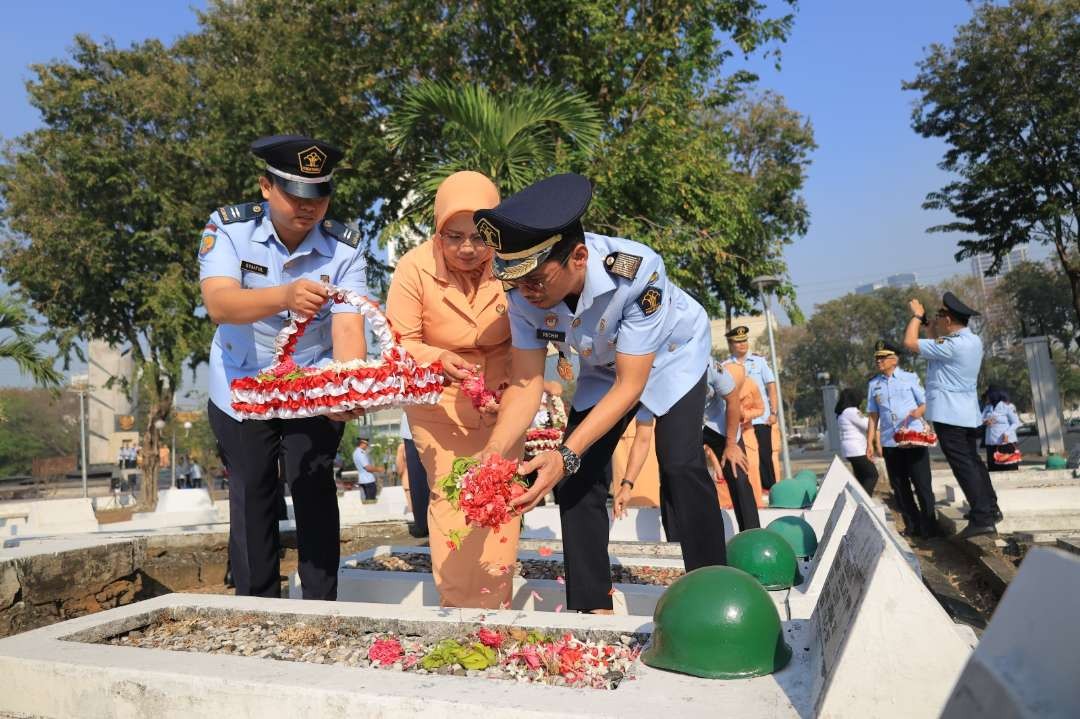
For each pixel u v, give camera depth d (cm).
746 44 1625
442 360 400
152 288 2184
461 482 298
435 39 1484
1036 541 689
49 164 2255
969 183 2330
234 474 428
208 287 392
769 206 2494
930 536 862
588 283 318
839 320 6112
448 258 404
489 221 301
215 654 279
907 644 189
